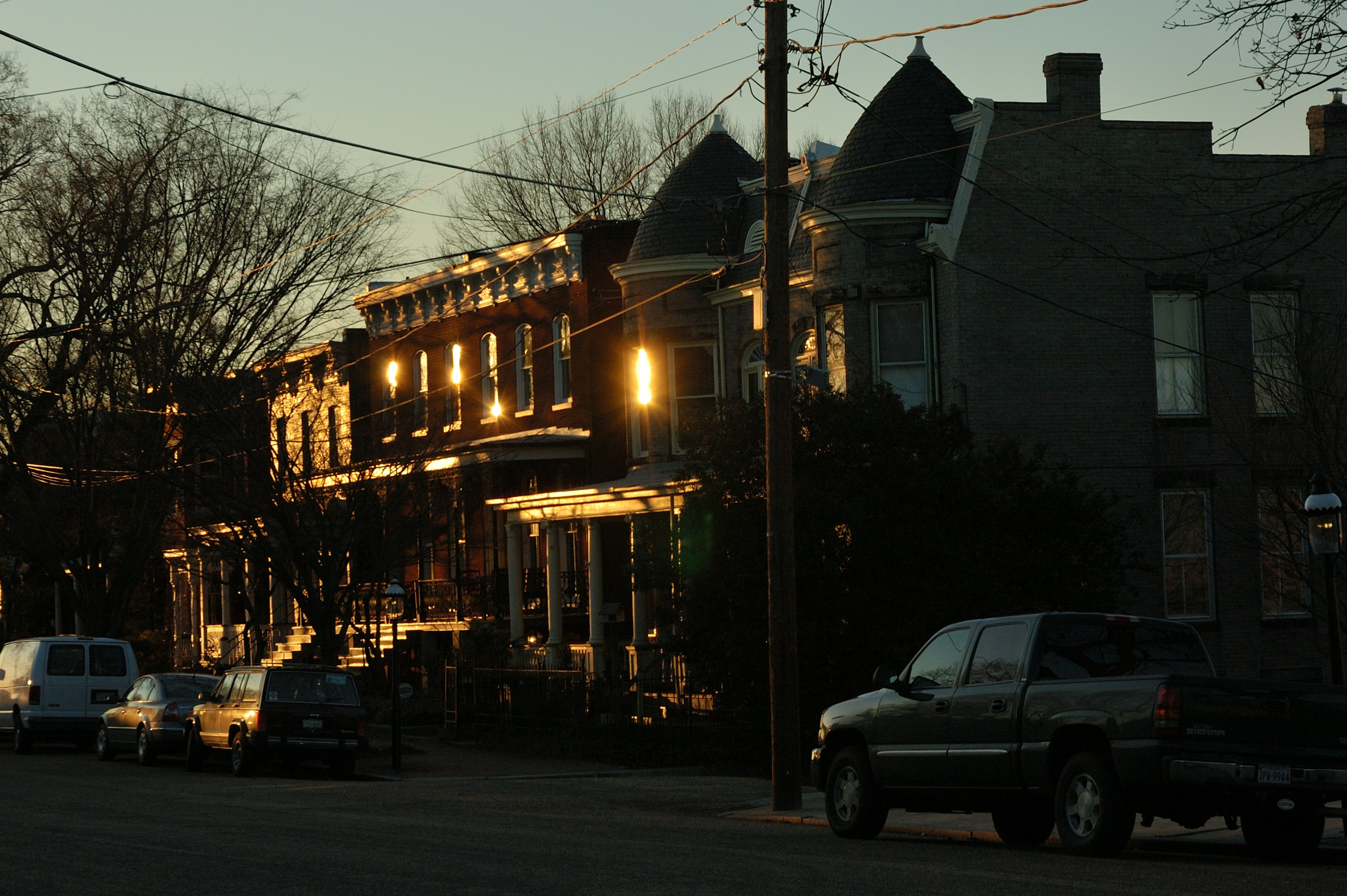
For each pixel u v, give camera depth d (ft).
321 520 130.72
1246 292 124.88
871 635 95.35
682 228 145.38
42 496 165.68
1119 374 122.42
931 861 51.34
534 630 158.71
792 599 78.59
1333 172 126.11
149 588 223.51
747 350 139.95
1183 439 122.83
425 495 139.44
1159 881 44.52
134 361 144.36
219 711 106.22
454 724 136.46
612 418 158.81
